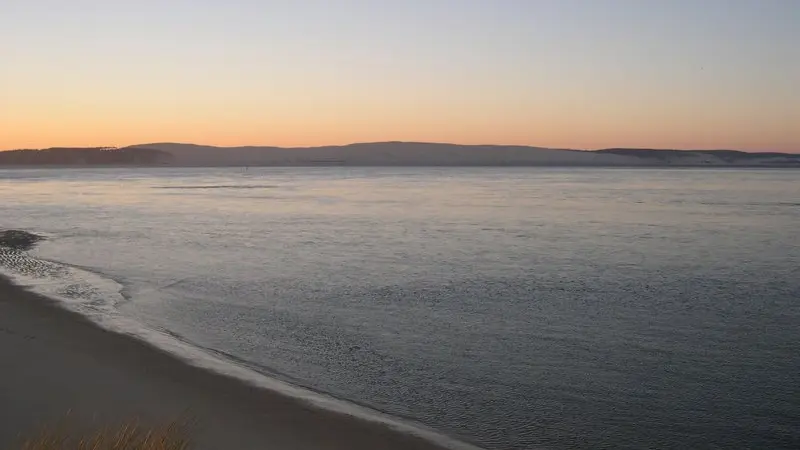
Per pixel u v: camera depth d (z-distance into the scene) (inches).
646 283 748.0
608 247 1066.7
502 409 368.5
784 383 412.8
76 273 799.1
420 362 453.1
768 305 634.2
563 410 368.8
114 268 846.5
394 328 544.1
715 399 386.6
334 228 1381.6
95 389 350.6
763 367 445.1
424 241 1147.9
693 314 597.9
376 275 799.7
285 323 557.3
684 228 1374.3
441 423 346.6
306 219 1604.3
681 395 393.1
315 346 488.7
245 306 624.1
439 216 1686.8
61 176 6072.8
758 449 321.7
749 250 1033.5
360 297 668.7
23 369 378.3
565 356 469.4
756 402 381.7
